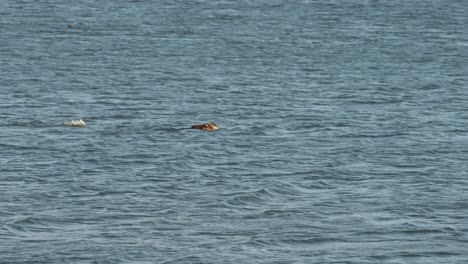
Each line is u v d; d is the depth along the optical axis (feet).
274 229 221.25
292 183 260.83
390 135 328.70
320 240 215.10
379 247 211.82
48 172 267.18
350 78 470.80
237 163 283.38
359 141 318.04
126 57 531.09
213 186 255.70
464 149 307.99
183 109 374.63
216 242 211.82
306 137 323.37
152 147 300.40
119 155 288.71
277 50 577.43
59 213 229.25
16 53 531.91
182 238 214.07
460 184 263.29
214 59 532.73
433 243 214.90
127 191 249.14
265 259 203.21
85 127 331.77
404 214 234.38
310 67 506.89
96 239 212.23
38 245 208.03
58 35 625.41
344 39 637.71
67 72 467.11
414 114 372.58
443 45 611.88
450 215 234.38
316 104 392.27
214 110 372.99
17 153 289.12
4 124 333.62
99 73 467.52
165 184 256.52
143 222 224.12
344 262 202.90
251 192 249.55
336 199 246.88
